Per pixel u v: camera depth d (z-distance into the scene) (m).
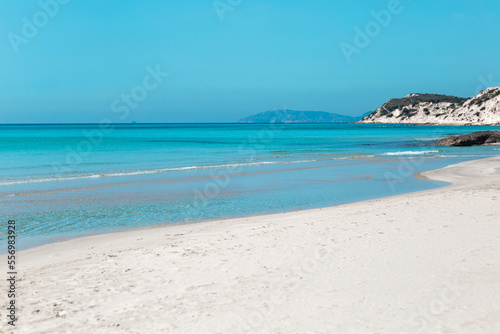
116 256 10.19
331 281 7.89
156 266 9.16
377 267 8.58
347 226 12.44
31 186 24.59
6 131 141.12
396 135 110.44
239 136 108.50
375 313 6.43
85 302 7.20
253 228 12.97
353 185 24.84
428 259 8.93
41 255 11.09
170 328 6.18
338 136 106.31
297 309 6.68
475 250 9.43
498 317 6.07
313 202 19.48
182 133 130.50
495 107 188.88
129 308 6.92
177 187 24.20
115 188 23.81
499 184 21.84
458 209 14.31
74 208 18.25
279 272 8.50
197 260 9.48
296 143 76.62
